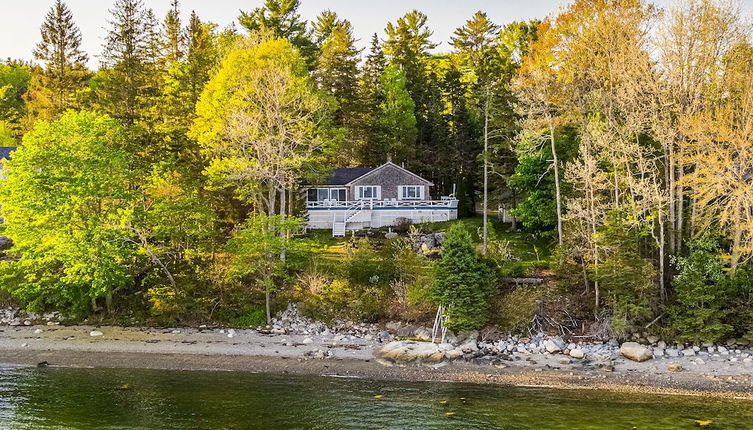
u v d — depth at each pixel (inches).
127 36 1943.9
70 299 1358.3
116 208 1336.1
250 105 1441.9
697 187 1218.0
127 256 1350.9
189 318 1357.0
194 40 2065.7
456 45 3029.0
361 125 2299.5
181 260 1393.9
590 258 1289.4
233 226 1717.5
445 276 1230.9
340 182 2148.1
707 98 1264.8
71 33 2659.9
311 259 1496.1
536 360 1104.8
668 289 1259.8
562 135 1571.1
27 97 2878.9
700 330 1140.5
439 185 2522.1
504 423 777.6
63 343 1192.2
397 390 925.8
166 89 1936.5
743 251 1170.0
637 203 1264.8
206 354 1131.3
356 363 1080.2
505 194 1985.7
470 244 1253.7
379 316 1337.4
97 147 1339.8
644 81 1268.5
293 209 1771.7
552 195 1614.2
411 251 1413.6
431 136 2546.8
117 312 1381.6
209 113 1460.4
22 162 1277.1
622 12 1362.0
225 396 887.1
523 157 1676.9
